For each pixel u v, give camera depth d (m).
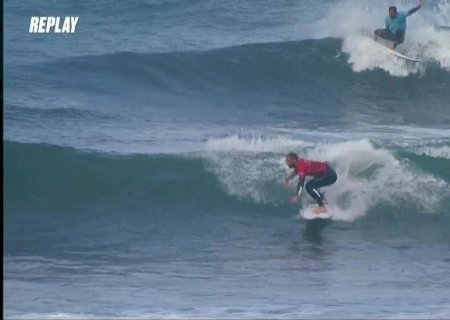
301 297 47.31
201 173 67.25
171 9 132.50
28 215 64.19
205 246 58.94
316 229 63.12
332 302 46.25
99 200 65.94
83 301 45.75
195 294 47.66
